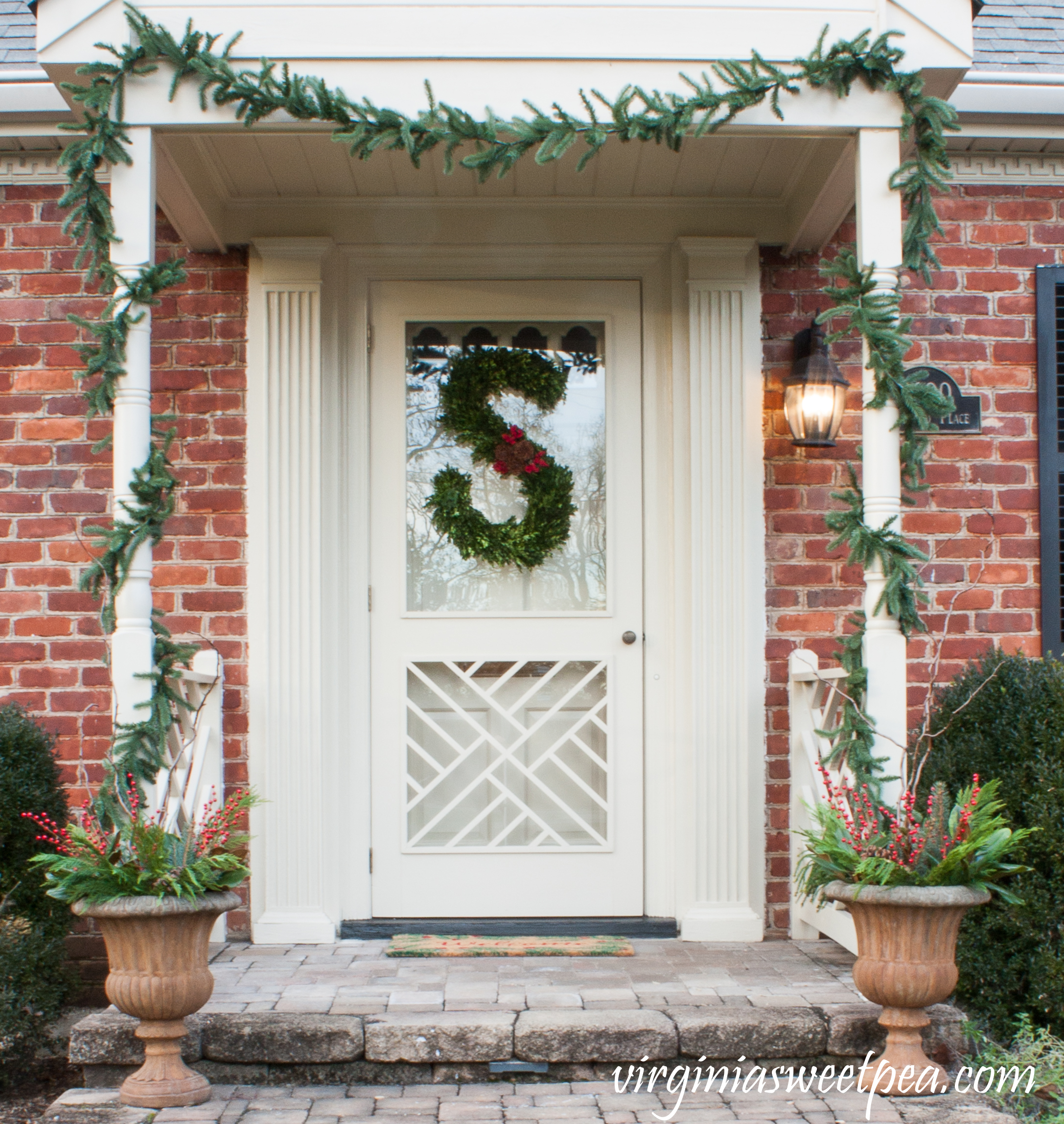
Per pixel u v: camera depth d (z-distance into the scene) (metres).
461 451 4.41
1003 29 4.61
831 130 3.34
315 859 4.09
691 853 4.13
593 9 3.29
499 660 4.32
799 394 4.06
